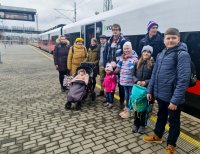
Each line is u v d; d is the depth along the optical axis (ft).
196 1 14.26
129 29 21.50
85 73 17.99
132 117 15.16
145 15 19.11
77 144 11.59
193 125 13.67
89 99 19.65
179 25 15.58
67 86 21.94
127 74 14.35
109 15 25.89
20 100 19.67
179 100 8.98
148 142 11.60
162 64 9.78
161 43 13.99
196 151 10.71
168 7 16.58
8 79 29.68
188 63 8.91
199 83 14.56
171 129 9.94
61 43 21.79
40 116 15.67
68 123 14.33
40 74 33.81
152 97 11.23
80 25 37.19
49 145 11.57
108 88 16.75
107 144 11.51
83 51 20.76
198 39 14.21
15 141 12.08
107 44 17.62
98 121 14.57
